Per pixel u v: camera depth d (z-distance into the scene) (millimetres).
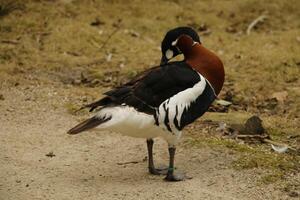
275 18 19297
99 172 10617
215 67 10258
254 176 10336
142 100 9711
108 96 9797
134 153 11422
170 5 19625
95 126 9516
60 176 10430
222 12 19531
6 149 11484
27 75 15266
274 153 11344
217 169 10617
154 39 17766
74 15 18453
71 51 16719
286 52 16797
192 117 10125
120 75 15492
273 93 14258
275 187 10000
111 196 9672
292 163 10844
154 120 9766
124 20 18516
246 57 16562
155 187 9984
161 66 10211
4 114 13055
